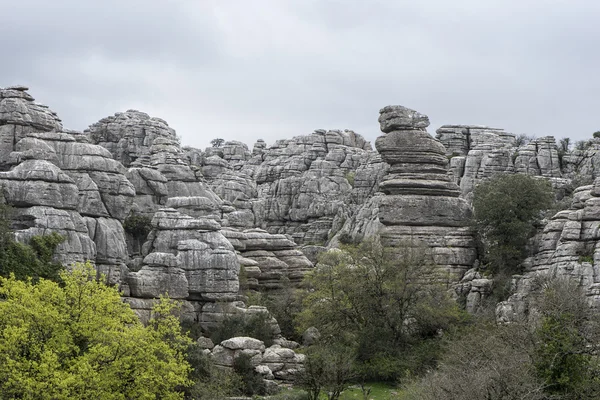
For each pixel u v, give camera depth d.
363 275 88.44
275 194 169.25
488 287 94.75
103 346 52.97
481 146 144.12
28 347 52.38
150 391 54.38
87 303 55.00
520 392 49.03
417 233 103.56
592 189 91.56
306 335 92.69
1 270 76.06
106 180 93.56
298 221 164.62
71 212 87.00
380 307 86.81
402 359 80.81
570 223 88.56
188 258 93.56
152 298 89.44
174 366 55.16
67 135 95.31
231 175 177.25
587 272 84.88
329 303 88.56
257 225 165.75
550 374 52.78
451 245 101.88
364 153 178.75
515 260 97.31
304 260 114.12
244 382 76.44
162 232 96.56
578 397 52.28
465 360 59.38
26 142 93.62
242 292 102.75
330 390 73.88
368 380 80.56
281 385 79.00
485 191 104.75
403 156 107.38
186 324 89.25
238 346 79.00
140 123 161.38
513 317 75.62
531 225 98.94
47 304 54.22
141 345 54.72
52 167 87.25
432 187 105.50
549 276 83.88
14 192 84.69
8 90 102.25
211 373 72.19
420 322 85.81
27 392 48.66
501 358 55.06
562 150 144.62
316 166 175.00
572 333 55.00
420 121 108.62
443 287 89.81
